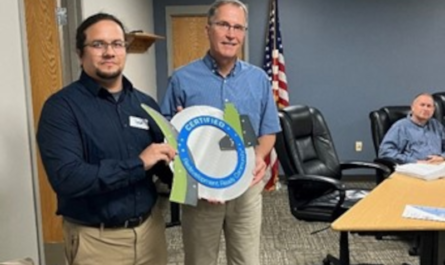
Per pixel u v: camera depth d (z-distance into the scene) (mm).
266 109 2105
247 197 2016
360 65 5230
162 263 1803
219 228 2020
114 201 1562
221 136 1724
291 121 3096
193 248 2035
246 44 5238
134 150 1606
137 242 1646
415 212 1946
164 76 5410
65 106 1493
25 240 2188
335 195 3043
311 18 5184
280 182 5012
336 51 5227
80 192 1440
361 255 3205
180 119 1693
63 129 1467
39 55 2936
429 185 2408
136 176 1500
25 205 2197
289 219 4027
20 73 2170
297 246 3410
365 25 5156
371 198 2178
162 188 1870
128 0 4164
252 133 1800
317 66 5273
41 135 1482
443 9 5059
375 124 4219
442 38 5113
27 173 2227
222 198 1669
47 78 2949
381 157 3631
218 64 1948
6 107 2027
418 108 3670
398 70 5211
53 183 1457
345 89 5289
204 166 1663
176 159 1611
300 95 5344
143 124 1654
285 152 2967
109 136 1551
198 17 5293
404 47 5164
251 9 5195
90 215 1550
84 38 1532
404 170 2645
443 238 1980
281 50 5098
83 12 2998
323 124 3443
